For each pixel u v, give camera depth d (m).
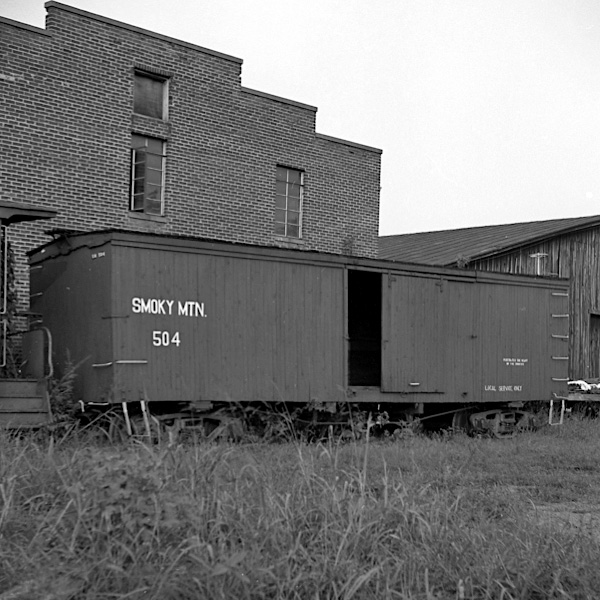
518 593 6.20
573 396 21.42
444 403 18.47
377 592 5.87
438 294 17.91
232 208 20.66
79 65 17.97
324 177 22.67
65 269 14.52
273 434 14.72
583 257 29.02
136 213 18.88
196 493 6.62
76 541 5.84
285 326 15.52
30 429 11.73
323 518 6.69
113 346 13.38
